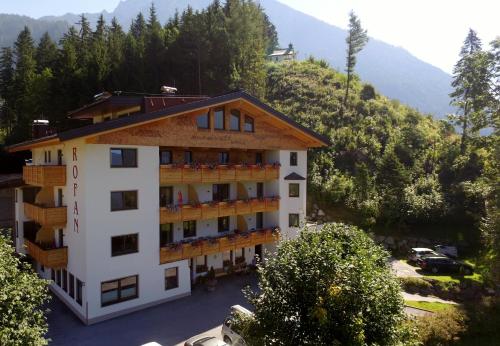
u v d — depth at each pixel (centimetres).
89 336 1941
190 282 2572
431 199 4028
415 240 3822
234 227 3000
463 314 2155
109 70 5675
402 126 5581
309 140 3144
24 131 5212
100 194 2084
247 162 3025
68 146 2223
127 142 2162
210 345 1653
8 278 1288
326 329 1071
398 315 1238
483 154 4241
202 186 2723
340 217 4081
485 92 3278
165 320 2134
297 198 3116
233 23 6494
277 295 1171
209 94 5825
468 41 5469
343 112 5816
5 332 1108
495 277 2673
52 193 2498
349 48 6631
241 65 6175
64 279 2366
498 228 2589
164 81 5847
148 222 2286
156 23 7806
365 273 1154
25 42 7769
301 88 6681
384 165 4391
